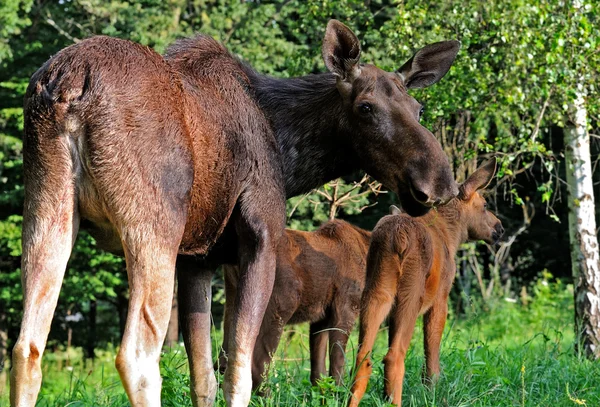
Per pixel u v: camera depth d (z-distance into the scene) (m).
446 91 21.56
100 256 36.50
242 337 9.45
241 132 9.61
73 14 39.91
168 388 11.59
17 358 7.71
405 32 21.66
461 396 12.72
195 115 9.07
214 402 10.27
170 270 8.36
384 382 12.15
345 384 12.12
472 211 14.91
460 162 24.03
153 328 8.22
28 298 7.94
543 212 44.09
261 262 9.64
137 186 8.22
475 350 14.55
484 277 46.28
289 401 12.12
